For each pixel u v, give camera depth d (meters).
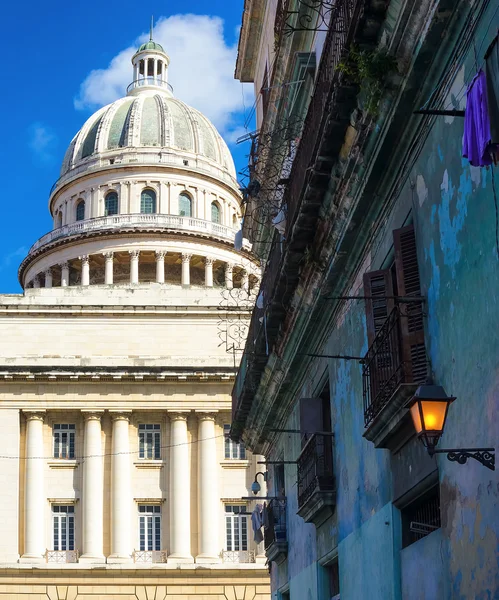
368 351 12.54
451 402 9.31
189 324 57.03
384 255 12.87
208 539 52.88
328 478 16.36
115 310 56.81
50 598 50.97
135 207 83.75
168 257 80.56
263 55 26.70
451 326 10.17
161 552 52.81
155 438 54.69
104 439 54.00
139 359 54.44
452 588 10.05
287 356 18.92
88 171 85.12
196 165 86.31
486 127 8.41
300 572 19.86
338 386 15.88
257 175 20.61
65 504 53.16
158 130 86.94
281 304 17.70
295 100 19.64
